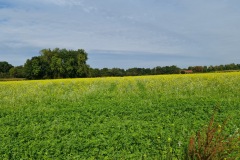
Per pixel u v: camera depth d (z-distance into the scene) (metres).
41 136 9.80
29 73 72.25
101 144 8.47
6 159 7.88
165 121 11.11
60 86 29.75
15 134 10.24
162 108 13.42
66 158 7.83
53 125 11.02
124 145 8.35
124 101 16.73
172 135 8.91
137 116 12.30
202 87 23.00
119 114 12.86
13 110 15.69
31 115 13.60
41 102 19.19
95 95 21.02
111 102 16.41
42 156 7.92
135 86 26.12
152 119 11.48
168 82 28.12
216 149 4.62
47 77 72.94
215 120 10.82
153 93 21.06
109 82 31.25
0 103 19.70
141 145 8.30
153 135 8.96
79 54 73.94
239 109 13.02
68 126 10.61
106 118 12.12
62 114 13.56
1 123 12.06
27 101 20.31
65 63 72.75
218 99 15.93
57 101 19.34
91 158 7.57
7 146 8.75
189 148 4.80
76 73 73.81
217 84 25.02
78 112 13.74
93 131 9.82
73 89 26.88
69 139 9.12
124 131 9.57
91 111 13.79
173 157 6.97
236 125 9.96
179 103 14.52
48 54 73.56
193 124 10.30
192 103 14.42
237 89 21.33
